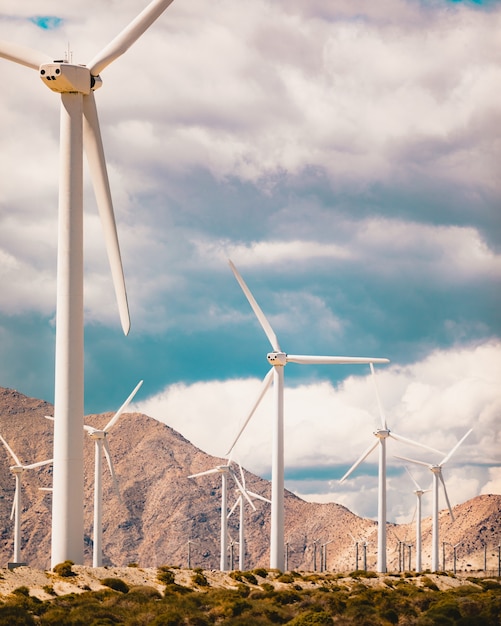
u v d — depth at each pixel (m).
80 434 71.94
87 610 66.06
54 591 71.38
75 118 73.44
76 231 72.56
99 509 120.50
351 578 102.38
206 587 83.94
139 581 79.94
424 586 99.38
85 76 72.88
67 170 73.00
